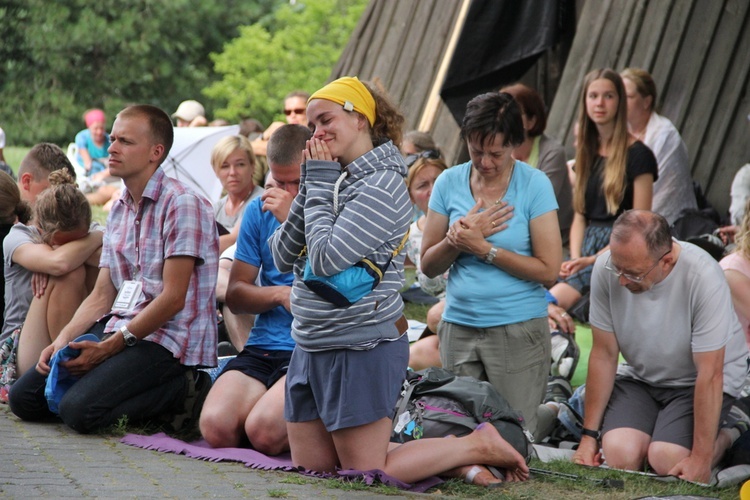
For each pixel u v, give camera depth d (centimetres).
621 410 1549
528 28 2822
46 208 1688
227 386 1506
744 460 1509
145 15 10175
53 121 9869
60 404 1502
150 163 1574
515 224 1530
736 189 2381
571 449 1603
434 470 1284
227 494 1158
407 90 3400
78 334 1603
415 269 2425
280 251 1275
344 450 1266
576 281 2189
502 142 1512
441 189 1603
